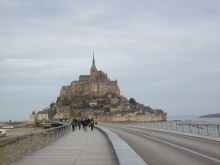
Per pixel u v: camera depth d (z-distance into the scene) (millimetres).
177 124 49562
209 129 36406
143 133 48719
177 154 19828
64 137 38625
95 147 24875
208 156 18594
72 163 15789
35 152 21188
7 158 17094
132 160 14766
